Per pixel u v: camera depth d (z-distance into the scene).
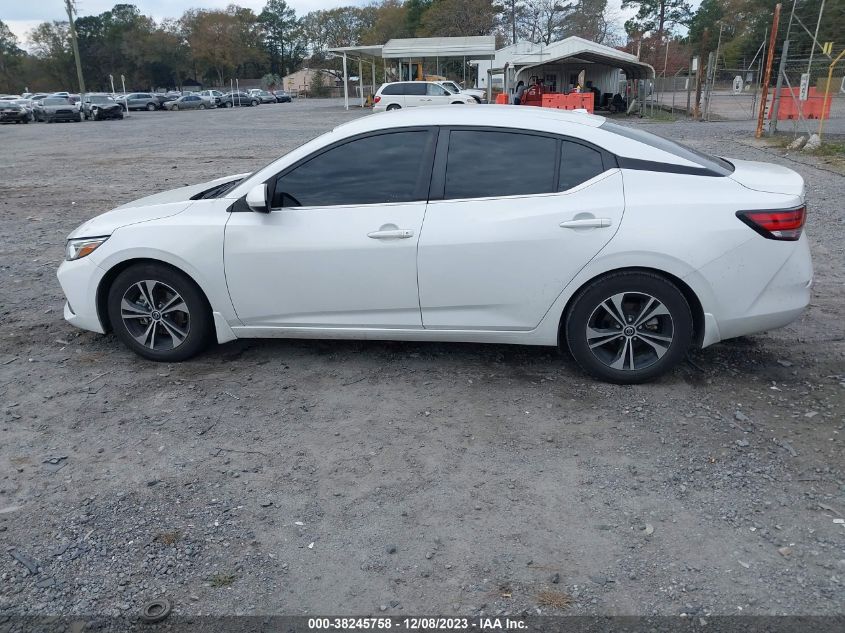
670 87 64.12
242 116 44.50
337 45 112.69
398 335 4.53
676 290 4.16
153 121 41.53
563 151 4.26
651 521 3.08
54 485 3.44
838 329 5.26
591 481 3.39
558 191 4.21
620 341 4.32
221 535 3.05
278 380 4.59
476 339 4.46
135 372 4.76
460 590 2.70
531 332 4.38
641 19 89.94
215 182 5.70
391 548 2.94
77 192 13.04
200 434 3.92
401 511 3.20
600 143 4.24
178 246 4.54
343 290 4.44
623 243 4.08
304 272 4.45
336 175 4.44
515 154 4.30
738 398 4.20
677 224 4.05
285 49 130.88
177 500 3.30
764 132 21.56
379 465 3.58
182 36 107.69
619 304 4.23
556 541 2.97
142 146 22.94
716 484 3.34
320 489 3.38
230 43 105.62
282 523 3.12
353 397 4.33
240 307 4.61
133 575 2.81
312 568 2.84
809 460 3.53
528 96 33.12
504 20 69.38
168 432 3.94
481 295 4.31
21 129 36.25
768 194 4.11
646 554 2.88
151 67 107.12
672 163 4.22
